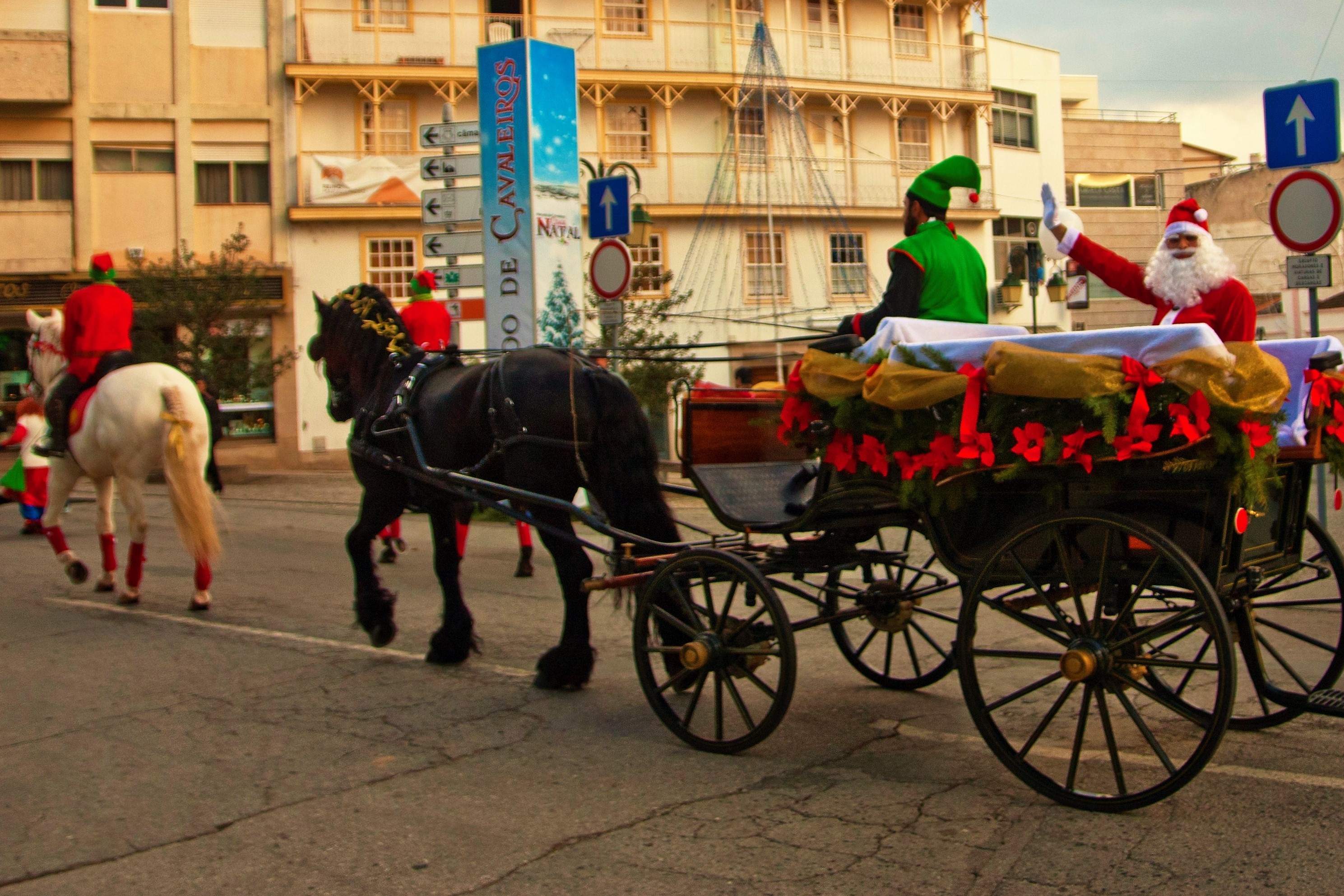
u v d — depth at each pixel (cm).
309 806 425
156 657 668
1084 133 3403
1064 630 406
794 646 456
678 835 388
